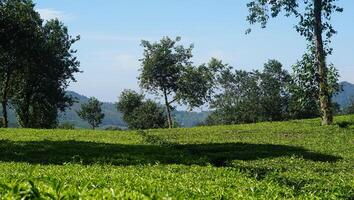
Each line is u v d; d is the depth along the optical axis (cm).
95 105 14450
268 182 1712
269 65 14125
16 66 7462
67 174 1574
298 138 3759
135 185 1100
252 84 14112
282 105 13625
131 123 12812
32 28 7238
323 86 4616
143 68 9869
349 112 15388
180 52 9956
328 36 4628
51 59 7700
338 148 3119
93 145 3294
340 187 1680
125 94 13350
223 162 2602
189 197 917
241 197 1021
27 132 4638
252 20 4878
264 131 4391
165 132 4641
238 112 13862
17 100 8369
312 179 1914
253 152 2906
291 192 1365
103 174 1564
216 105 14300
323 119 4681
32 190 618
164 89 9994
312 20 4631
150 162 2350
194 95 10069
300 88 4731
